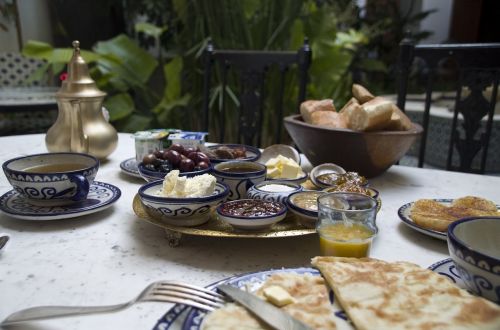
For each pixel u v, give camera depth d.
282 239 0.76
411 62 1.59
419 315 0.45
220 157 1.11
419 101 4.11
